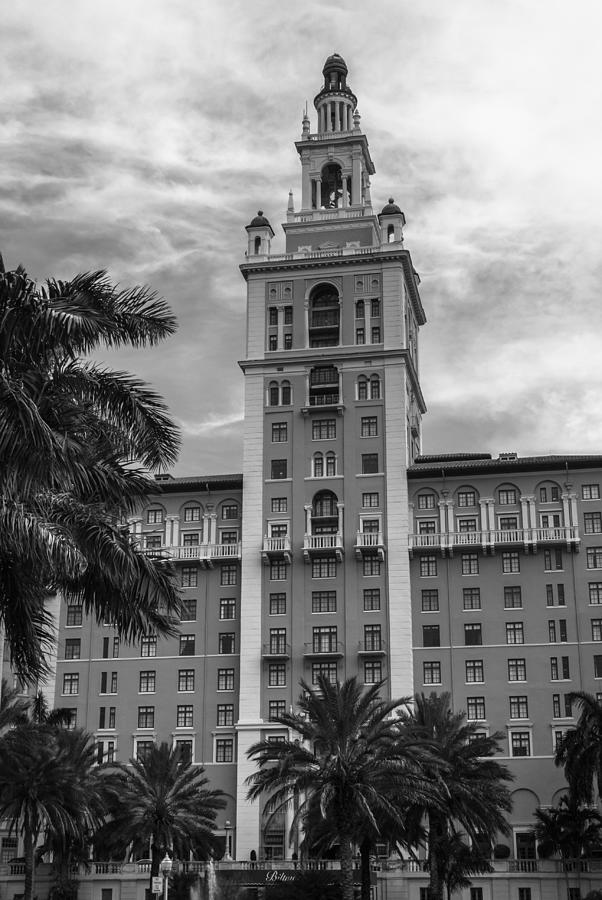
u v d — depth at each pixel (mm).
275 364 112125
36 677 31969
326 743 60125
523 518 103938
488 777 69188
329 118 124812
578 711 97438
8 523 27156
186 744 97438
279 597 104812
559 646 99562
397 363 110312
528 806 95438
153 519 111062
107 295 31844
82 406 31484
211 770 101312
